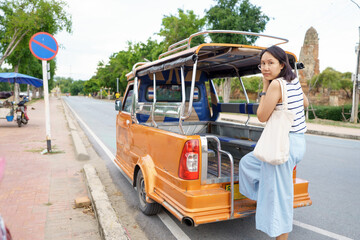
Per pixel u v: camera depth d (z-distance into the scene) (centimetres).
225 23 2433
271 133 249
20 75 1206
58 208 406
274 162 243
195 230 363
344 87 4903
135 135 439
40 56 678
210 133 526
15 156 705
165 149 331
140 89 467
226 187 311
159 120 490
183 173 296
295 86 251
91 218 378
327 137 1327
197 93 525
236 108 477
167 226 374
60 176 553
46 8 1889
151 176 358
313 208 441
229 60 428
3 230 121
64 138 983
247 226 375
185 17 2978
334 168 693
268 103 245
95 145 922
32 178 538
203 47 332
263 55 254
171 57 340
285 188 256
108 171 621
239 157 427
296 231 365
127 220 392
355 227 377
